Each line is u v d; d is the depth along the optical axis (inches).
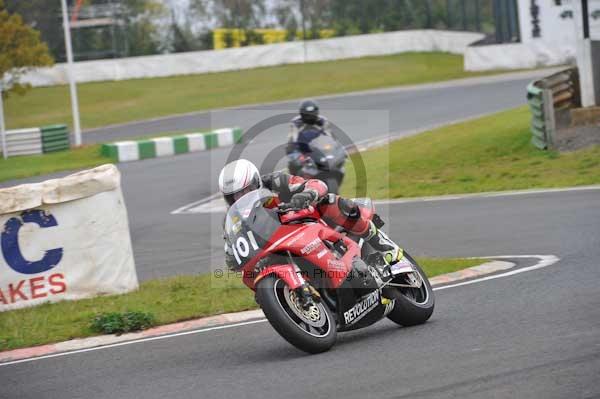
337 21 5039.4
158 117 3762.3
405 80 3959.2
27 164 2785.4
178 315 840.9
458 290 864.3
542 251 1043.3
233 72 4736.7
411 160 2064.5
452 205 1546.5
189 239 1453.0
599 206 1314.0
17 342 781.3
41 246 956.6
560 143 1947.6
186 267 1189.7
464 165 1942.7
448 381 544.1
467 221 1353.3
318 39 4980.3
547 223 1238.3
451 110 2908.5
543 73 3560.5
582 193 1473.9
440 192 1721.2
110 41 4854.8
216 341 731.4
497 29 4097.0
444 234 1264.8
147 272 1196.5
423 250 1160.8
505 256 1041.5
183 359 677.9
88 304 933.8
